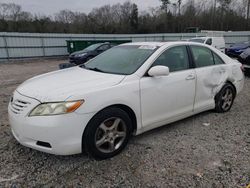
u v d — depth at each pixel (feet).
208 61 13.34
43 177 8.21
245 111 15.29
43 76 11.12
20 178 8.16
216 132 11.94
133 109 9.71
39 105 8.16
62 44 73.36
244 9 156.97
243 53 29.07
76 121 8.16
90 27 144.46
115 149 9.51
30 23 120.88
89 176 8.28
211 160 9.26
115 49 13.11
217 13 164.76
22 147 10.31
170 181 7.98
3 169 8.68
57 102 8.05
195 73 12.14
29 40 66.13
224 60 14.39
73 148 8.30
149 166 8.87
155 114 10.63
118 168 8.75
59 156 9.56
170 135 11.57
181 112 11.83
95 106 8.51
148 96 10.11
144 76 10.15
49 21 131.03
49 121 7.90
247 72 28.19
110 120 9.23
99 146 9.05
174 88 11.08
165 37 89.45
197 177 8.19
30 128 8.13
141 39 88.02
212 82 13.23
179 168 8.73
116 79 9.58
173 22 170.81
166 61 11.16
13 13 135.95
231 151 9.97
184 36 88.74
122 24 163.63
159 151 9.98
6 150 10.06
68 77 10.19
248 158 9.39
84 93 8.39
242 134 11.70
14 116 8.68
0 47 61.05
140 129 10.25
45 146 8.26
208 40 49.24
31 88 9.21
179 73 11.43
